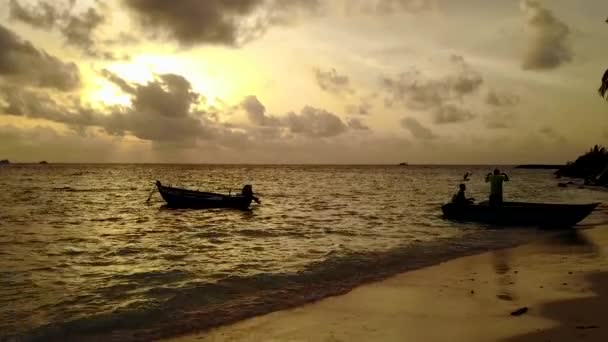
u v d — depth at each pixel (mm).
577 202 37062
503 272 11750
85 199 45781
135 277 12211
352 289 10523
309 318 8445
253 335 7617
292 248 16656
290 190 60781
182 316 8750
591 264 12312
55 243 18688
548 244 16203
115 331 8000
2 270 13359
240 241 18594
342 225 23594
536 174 149000
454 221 23453
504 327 7500
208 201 33031
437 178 106938
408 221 24734
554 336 6926
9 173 136625
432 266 12938
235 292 10484
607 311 8078
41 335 7852
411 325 7867
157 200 44594
